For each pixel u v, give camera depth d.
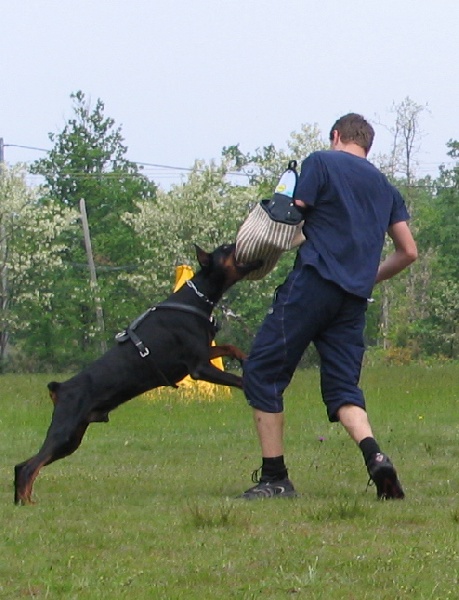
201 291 11.95
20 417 22.30
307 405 24.11
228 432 18.61
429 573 7.60
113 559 8.17
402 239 11.18
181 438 17.58
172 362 11.76
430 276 80.62
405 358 61.38
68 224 72.12
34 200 70.75
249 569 7.78
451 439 16.77
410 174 77.00
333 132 11.31
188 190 73.00
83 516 10.10
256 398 11.07
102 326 71.75
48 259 71.00
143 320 11.80
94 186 92.69
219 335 70.25
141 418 21.44
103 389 11.45
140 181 95.19
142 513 10.12
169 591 7.22
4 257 69.88
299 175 10.96
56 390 11.41
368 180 10.88
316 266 10.66
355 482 12.30
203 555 8.22
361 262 10.75
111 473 13.33
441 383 32.66
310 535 8.85
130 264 82.00
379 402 25.17
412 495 11.09
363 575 7.54
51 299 72.94
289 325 10.82
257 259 11.51
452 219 89.88
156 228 72.94
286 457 14.60
